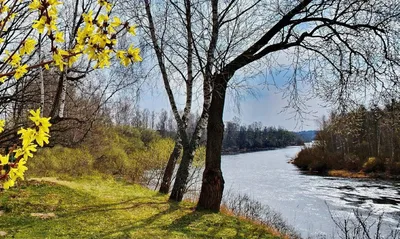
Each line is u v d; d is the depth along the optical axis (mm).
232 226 6820
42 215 6344
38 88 6832
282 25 7742
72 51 2084
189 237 5789
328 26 7465
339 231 11570
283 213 14734
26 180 9008
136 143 23141
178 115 8945
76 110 8672
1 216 6145
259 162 45938
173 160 10867
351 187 23031
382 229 11719
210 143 8109
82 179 11297
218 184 7980
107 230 5777
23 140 1587
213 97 8125
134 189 10242
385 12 7105
